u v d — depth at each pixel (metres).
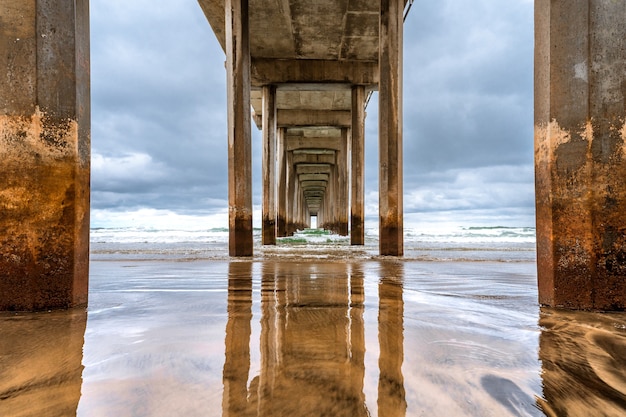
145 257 7.64
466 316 2.45
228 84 8.55
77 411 1.16
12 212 2.58
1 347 1.80
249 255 8.04
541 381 1.41
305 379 1.41
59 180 2.65
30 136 2.58
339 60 15.31
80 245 2.78
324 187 48.62
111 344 1.85
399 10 8.36
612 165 2.50
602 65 2.50
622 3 2.48
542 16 2.72
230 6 8.45
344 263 6.16
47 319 2.38
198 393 1.28
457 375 1.46
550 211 2.66
